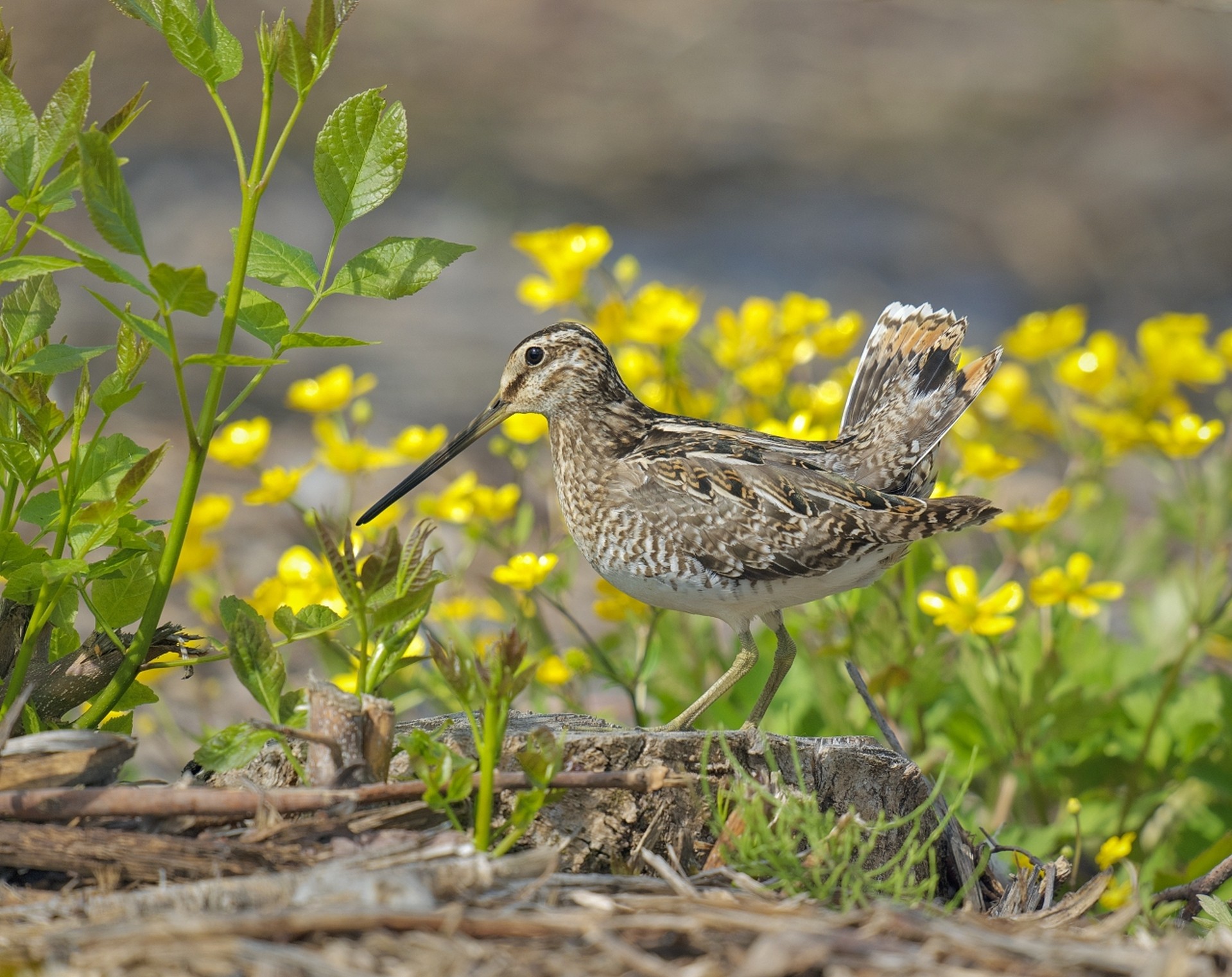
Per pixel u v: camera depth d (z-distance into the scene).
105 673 7.12
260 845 5.70
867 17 38.59
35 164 6.62
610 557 9.30
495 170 29.94
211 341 20.33
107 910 5.23
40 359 6.81
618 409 9.77
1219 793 10.33
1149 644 11.73
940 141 32.66
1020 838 9.41
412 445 10.81
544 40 35.75
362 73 32.62
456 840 5.78
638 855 6.65
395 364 20.66
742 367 11.44
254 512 15.43
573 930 5.08
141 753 11.51
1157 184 31.09
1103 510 13.02
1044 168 31.97
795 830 6.68
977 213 30.03
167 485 15.45
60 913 5.30
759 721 9.19
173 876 5.57
